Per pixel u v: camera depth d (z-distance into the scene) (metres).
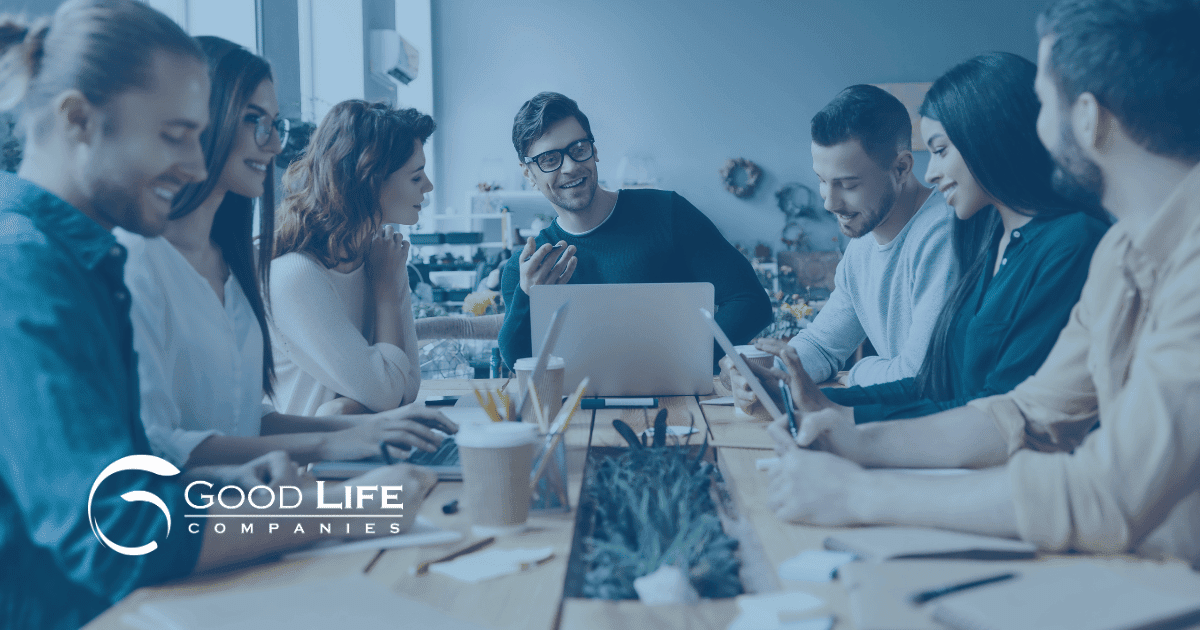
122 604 0.65
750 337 2.24
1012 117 1.21
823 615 0.62
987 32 7.75
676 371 1.58
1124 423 0.72
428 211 7.86
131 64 0.74
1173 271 0.73
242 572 0.73
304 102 4.95
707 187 7.97
